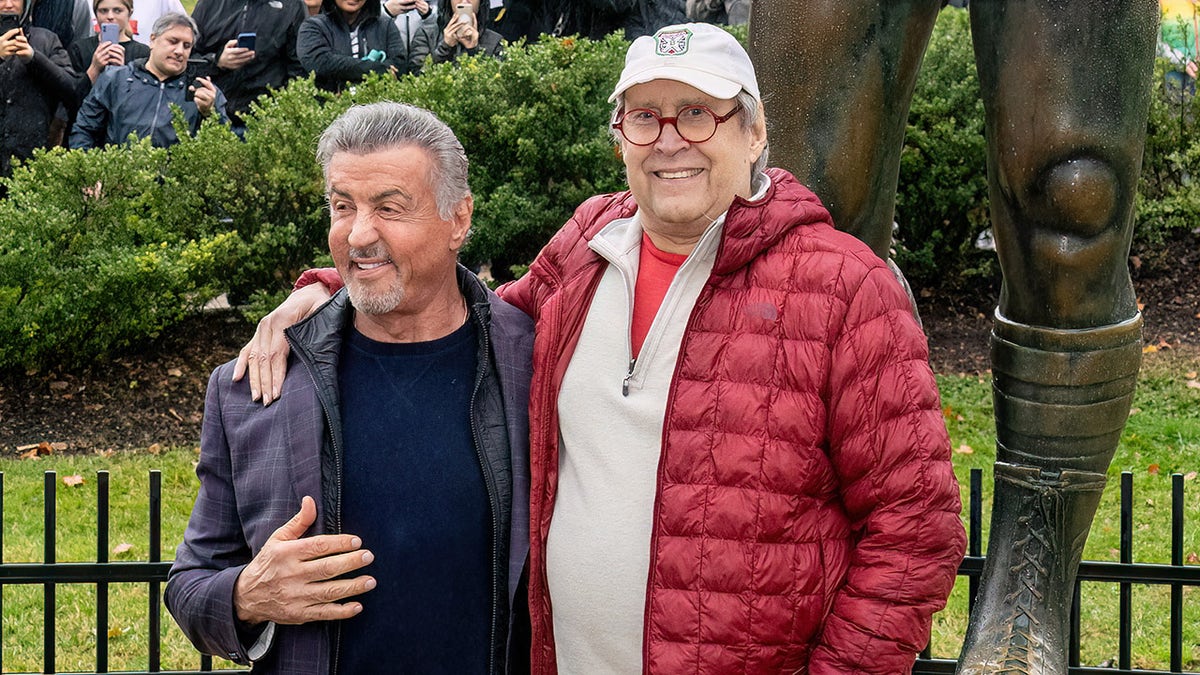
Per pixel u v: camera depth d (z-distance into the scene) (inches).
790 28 118.4
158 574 142.9
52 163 277.7
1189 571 143.2
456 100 284.8
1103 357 120.0
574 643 99.7
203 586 100.4
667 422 95.6
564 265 106.0
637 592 96.8
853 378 94.1
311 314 106.5
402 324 105.2
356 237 99.0
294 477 100.0
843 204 120.3
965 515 234.8
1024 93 115.3
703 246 97.5
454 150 102.9
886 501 94.0
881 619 93.1
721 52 97.0
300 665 99.8
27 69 320.5
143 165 284.5
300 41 327.9
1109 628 195.5
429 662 100.7
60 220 271.6
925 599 93.5
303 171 281.7
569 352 102.1
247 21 325.7
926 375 95.1
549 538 100.6
